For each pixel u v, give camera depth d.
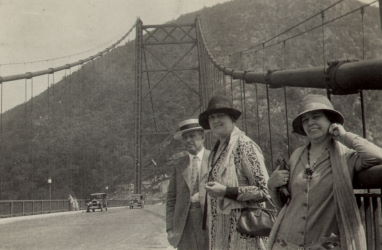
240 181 3.19
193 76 87.12
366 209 2.48
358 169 2.31
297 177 2.51
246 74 15.58
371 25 112.44
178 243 4.25
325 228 2.37
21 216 23.67
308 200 2.43
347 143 2.31
